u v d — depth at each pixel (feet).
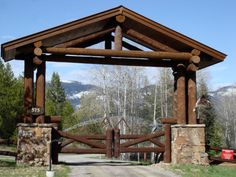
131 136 61.77
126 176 46.21
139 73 163.22
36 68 61.87
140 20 58.65
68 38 59.47
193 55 60.08
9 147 124.36
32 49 56.75
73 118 199.72
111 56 59.16
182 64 61.72
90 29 59.21
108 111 155.53
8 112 134.10
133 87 161.48
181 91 61.26
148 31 60.90
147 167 56.49
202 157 59.41
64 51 57.52
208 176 47.80
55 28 56.29
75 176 45.16
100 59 61.21
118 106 155.33
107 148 60.39
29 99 57.36
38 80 57.98
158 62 62.95
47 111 204.54
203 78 174.70
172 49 62.34
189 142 59.67
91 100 177.78
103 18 57.67
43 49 56.85
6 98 134.21
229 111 261.85
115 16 58.65
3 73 138.10
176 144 59.57
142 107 185.88
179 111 60.85
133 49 64.85
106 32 60.18
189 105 61.31
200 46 59.98
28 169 50.44
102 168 54.39
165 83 166.30
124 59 61.98
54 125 59.52
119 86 156.15
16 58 58.29
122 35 63.46
